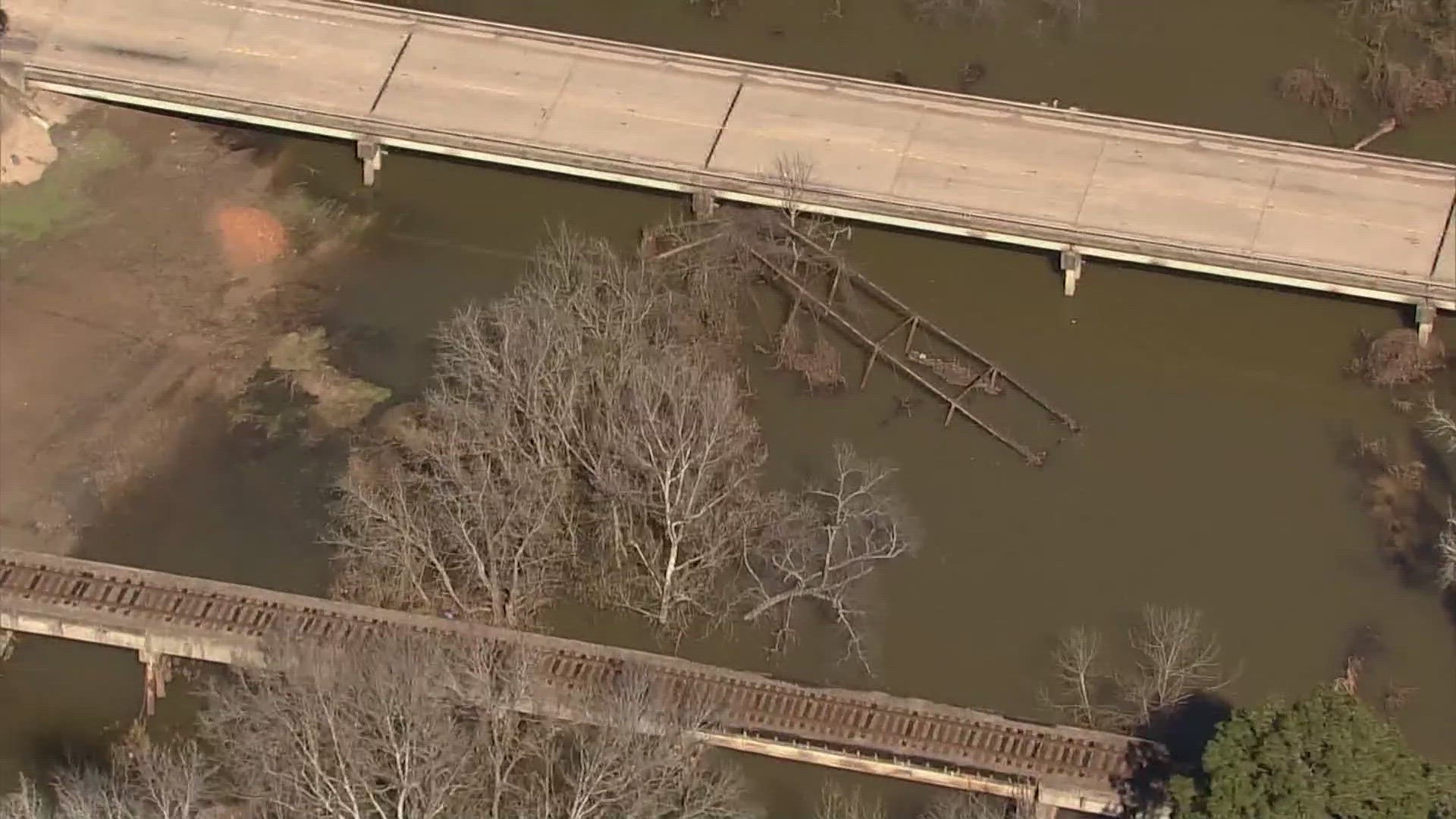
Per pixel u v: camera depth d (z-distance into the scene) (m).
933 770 87.56
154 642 91.62
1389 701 91.12
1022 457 100.12
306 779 79.31
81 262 107.62
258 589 93.31
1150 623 93.56
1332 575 95.81
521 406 93.75
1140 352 104.25
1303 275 102.69
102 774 88.19
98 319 105.31
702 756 88.75
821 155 107.06
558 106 109.31
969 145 107.25
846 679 92.31
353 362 103.81
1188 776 82.88
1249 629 93.81
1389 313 104.81
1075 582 95.62
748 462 96.88
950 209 104.88
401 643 86.50
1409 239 103.00
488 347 99.06
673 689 89.69
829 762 88.38
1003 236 105.06
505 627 91.75
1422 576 95.50
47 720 91.12
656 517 93.62
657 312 101.44
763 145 107.50
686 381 93.44
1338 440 100.75
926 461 100.06
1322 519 97.75
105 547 96.88
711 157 107.19
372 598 93.19
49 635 93.06
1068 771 87.31
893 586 95.31
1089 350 104.38
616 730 82.81
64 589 93.19
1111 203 104.94
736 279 105.38
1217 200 104.81
